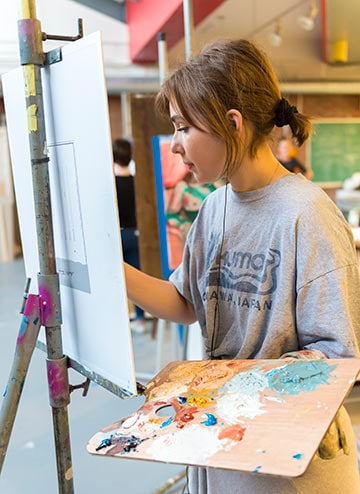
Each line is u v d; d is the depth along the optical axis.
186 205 2.21
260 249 0.90
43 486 1.88
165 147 2.17
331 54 5.59
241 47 0.86
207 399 0.75
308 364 0.76
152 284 1.11
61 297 0.96
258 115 0.86
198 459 0.63
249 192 0.92
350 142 7.73
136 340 3.45
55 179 0.88
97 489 1.86
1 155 6.82
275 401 0.71
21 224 1.10
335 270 0.80
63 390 0.90
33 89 0.81
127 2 4.71
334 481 0.84
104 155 0.73
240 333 0.95
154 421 0.73
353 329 0.81
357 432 1.62
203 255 1.06
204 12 3.43
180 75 0.85
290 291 0.85
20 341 0.87
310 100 7.53
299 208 0.84
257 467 0.58
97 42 0.69
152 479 1.92
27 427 2.31
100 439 0.72
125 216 3.27
